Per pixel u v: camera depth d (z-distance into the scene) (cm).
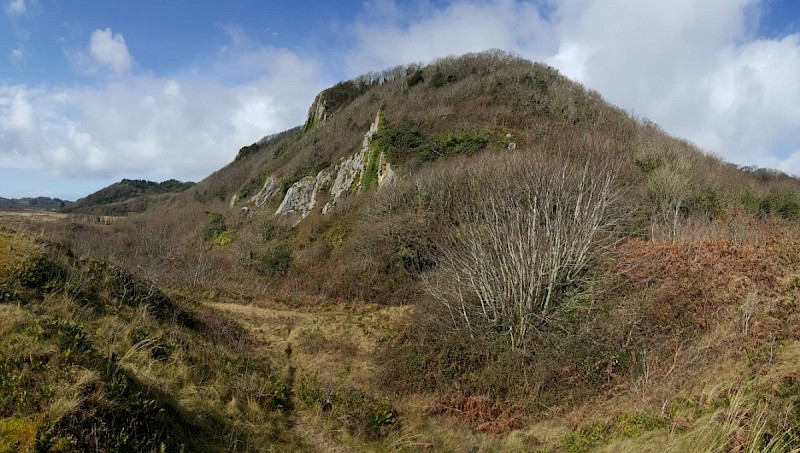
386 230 2716
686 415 833
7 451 494
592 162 2103
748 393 799
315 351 1505
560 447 930
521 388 1218
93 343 791
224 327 1454
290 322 1797
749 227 2028
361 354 1546
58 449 516
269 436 893
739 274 1378
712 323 1191
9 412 539
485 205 1923
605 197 1739
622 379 1130
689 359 1053
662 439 788
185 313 1379
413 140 3988
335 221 3541
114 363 738
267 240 3844
